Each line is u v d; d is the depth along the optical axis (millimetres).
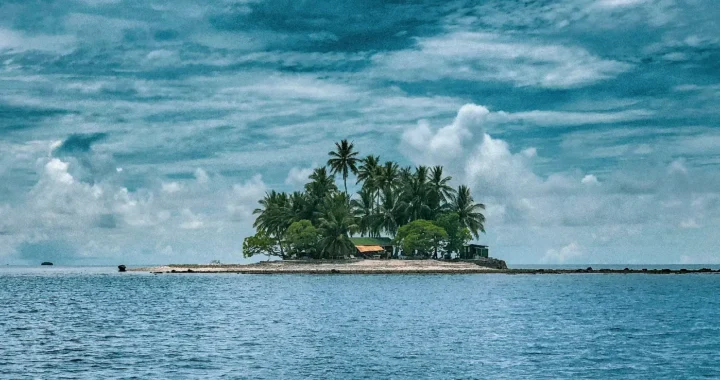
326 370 35781
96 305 79625
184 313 67438
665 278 169625
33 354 40781
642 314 66438
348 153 167500
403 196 160250
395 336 48844
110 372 35156
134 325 56781
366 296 88625
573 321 59406
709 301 85125
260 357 39594
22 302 86188
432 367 36656
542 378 33938
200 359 38938
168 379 33406
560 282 137125
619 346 44094
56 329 54125
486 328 53906
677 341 46656
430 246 151125
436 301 80875
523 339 47375
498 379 33656
